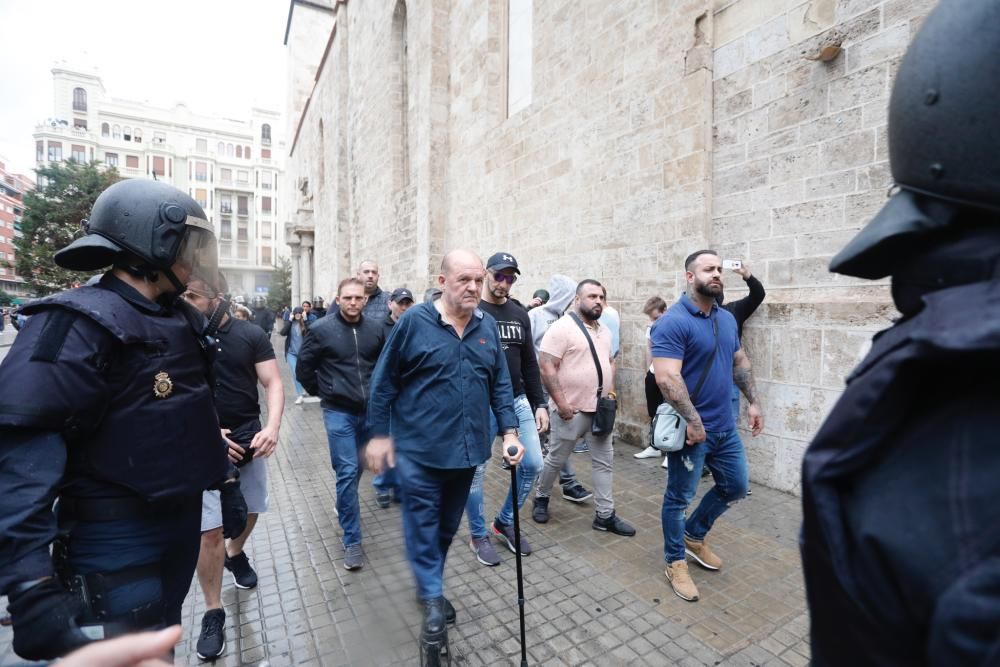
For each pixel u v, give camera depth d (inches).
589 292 135.7
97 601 48.2
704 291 99.4
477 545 122.7
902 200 25.0
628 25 226.1
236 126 2783.0
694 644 90.8
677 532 106.9
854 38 147.6
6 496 39.8
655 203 213.6
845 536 23.0
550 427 143.1
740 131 181.3
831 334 150.9
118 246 51.6
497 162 337.7
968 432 19.7
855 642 22.7
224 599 107.0
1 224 3437.5
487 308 127.2
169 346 53.5
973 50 21.8
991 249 21.6
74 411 44.3
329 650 90.7
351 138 738.2
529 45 307.3
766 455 168.4
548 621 98.0
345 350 126.5
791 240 164.9
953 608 17.2
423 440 91.0
